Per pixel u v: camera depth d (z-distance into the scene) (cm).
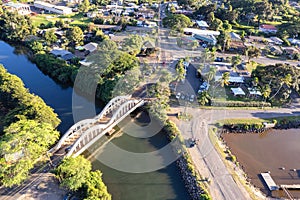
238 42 16312
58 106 10288
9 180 5938
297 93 11825
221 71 12700
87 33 16738
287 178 7781
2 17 17025
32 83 11981
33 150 6481
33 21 18675
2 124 8169
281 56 15275
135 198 6831
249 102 10731
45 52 14038
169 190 7119
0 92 9225
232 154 8519
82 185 6312
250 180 7556
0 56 14475
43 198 6206
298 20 18250
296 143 9288
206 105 10594
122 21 17862
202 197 6438
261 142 9200
